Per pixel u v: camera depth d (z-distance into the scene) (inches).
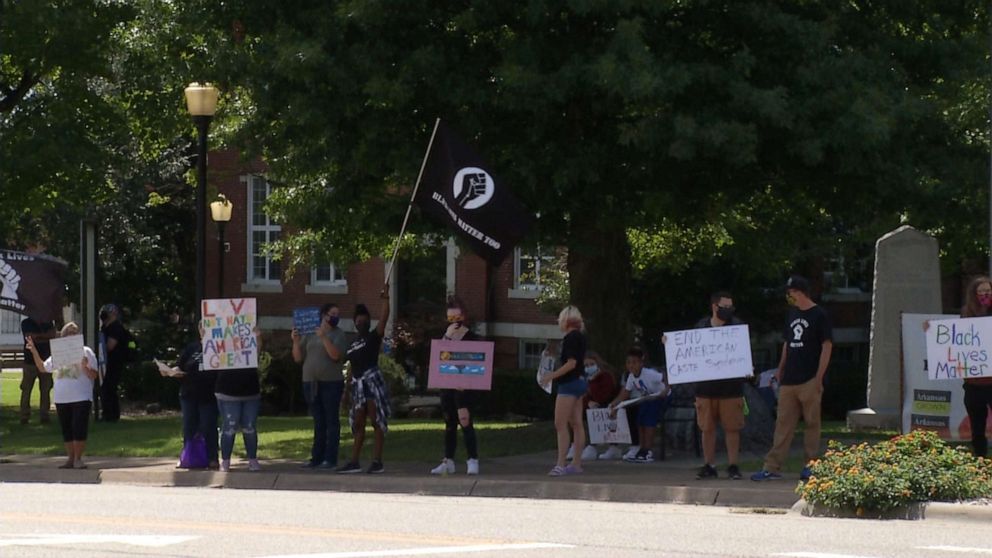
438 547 388.2
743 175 745.0
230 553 372.5
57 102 1034.7
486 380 624.7
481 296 1392.7
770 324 1270.9
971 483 489.7
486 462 694.5
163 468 697.0
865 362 1373.0
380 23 690.8
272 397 1268.5
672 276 1206.3
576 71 669.3
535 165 702.5
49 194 1089.4
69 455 709.3
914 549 387.5
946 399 695.1
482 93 693.9
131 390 1357.0
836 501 486.9
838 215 793.6
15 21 984.9
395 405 1178.0
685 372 585.9
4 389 1453.0
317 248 979.3
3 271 939.3
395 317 1405.0
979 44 761.6
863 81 694.5
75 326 719.1
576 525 451.2
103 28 1021.2
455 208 654.5
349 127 722.2
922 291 888.3
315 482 631.2
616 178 734.5
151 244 1483.8
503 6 706.2
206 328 660.7
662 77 654.5
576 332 621.0
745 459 689.0
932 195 729.0
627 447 729.6
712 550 383.6
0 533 422.9
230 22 753.0
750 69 682.8
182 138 1477.6
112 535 415.8
